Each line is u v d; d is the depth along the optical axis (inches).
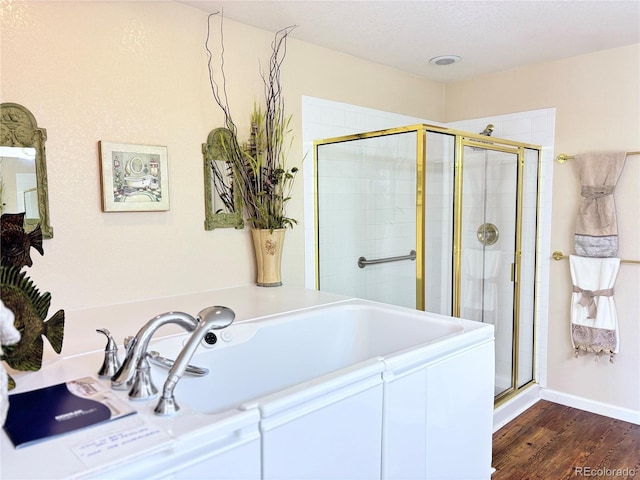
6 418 36.7
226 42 89.0
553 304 119.6
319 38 99.8
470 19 89.9
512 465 91.3
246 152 91.4
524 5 83.4
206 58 86.1
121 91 75.7
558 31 95.7
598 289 108.8
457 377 61.7
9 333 35.5
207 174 86.9
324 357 78.6
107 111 74.4
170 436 34.4
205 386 63.4
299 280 103.5
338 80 109.1
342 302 83.5
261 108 94.7
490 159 111.6
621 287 107.6
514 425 108.5
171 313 45.3
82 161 72.2
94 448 32.5
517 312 119.8
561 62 114.1
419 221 99.6
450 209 105.2
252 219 93.1
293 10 85.3
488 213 113.6
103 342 58.2
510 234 119.3
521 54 110.6
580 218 111.0
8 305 45.7
